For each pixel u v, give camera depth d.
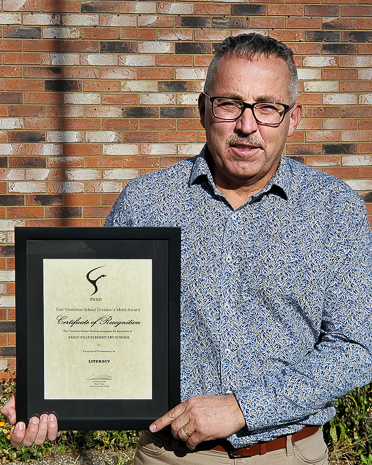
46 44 3.82
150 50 3.84
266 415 1.39
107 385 1.44
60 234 1.42
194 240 1.56
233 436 1.48
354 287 1.48
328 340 1.47
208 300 1.51
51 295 1.43
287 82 1.54
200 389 1.50
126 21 3.82
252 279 1.51
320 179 1.60
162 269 1.43
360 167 4.03
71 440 3.46
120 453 3.40
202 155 1.62
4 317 3.95
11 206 3.90
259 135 1.49
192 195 1.61
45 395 1.43
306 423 1.52
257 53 1.51
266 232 1.54
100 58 3.84
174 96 3.88
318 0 3.90
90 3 3.80
